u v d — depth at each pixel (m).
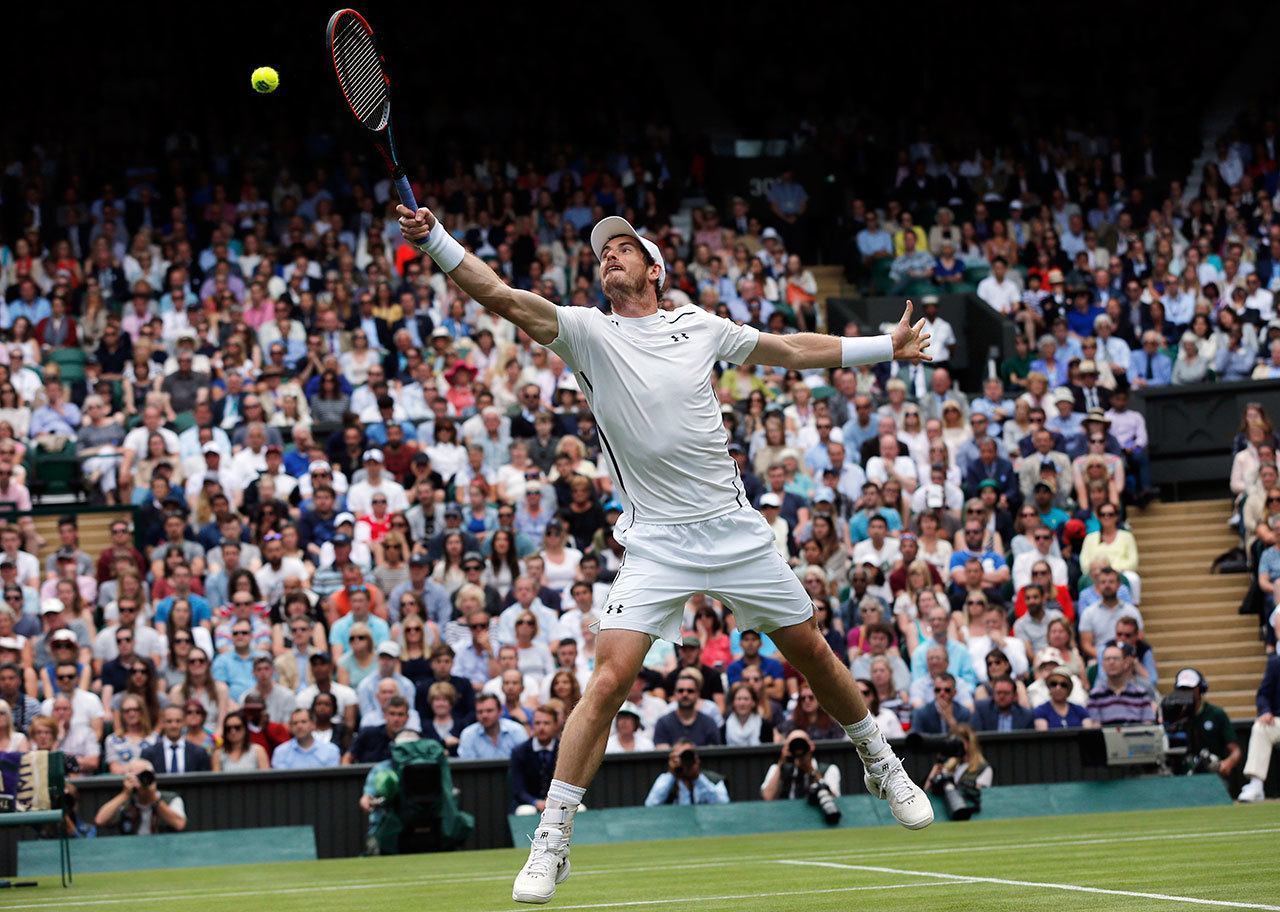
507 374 21.73
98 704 14.94
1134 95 32.03
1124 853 8.49
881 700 15.44
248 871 11.55
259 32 29.50
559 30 31.00
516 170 28.28
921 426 20.80
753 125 32.16
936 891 6.45
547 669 16.17
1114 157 30.50
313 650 16.14
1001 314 24.12
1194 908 5.30
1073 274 26.31
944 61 32.34
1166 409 22.69
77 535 17.98
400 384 21.64
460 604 16.48
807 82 32.34
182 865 12.85
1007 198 29.03
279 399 21.03
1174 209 28.53
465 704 15.16
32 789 11.16
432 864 11.52
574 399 20.89
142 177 26.88
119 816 13.34
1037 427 20.48
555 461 19.61
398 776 13.18
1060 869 7.46
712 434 6.07
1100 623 17.48
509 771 14.08
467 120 29.72
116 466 19.86
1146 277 26.38
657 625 6.01
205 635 16.19
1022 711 15.30
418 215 5.87
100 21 29.28
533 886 5.65
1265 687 15.57
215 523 18.08
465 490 19.33
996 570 18.22
